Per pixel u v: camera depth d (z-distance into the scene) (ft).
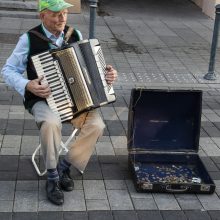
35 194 13.57
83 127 13.52
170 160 15.55
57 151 13.06
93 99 12.82
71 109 12.76
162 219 12.80
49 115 12.74
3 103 20.38
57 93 12.60
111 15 40.52
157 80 24.91
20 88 12.69
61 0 12.76
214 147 17.49
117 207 13.20
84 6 42.78
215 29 24.77
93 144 13.58
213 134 18.65
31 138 17.15
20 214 12.60
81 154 13.58
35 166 14.62
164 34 35.19
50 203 13.16
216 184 14.82
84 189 14.02
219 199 13.91
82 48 12.72
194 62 28.58
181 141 15.64
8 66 13.10
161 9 44.83
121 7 44.29
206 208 13.42
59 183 13.69
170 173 15.06
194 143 15.60
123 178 14.79
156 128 15.48
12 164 15.19
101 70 12.96
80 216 12.69
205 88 24.27
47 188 13.32
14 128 17.92
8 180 14.21
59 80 12.52
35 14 36.63
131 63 27.48
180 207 13.38
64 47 12.49
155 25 38.04
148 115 15.35
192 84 24.70
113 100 13.17
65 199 13.41
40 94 12.50
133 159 15.28
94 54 12.87
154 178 14.66
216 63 28.68
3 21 34.96
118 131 18.31
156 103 15.23
